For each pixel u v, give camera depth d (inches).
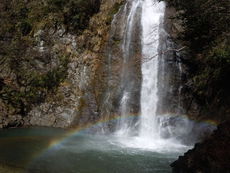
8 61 1004.6
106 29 986.1
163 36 925.8
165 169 634.8
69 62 1010.7
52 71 1011.9
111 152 738.8
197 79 820.0
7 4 1061.1
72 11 1017.5
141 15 973.8
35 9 1055.0
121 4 1003.3
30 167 633.0
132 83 943.7
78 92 987.9
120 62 962.7
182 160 592.1
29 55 1019.3
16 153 721.0
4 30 1029.8
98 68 978.1
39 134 892.0
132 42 964.6
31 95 998.4
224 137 500.4
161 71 914.1
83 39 1004.6
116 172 621.3
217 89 767.7
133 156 712.4
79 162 671.1
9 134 884.0
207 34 697.6
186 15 724.0
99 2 1035.9
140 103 930.7
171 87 894.4
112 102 949.2
